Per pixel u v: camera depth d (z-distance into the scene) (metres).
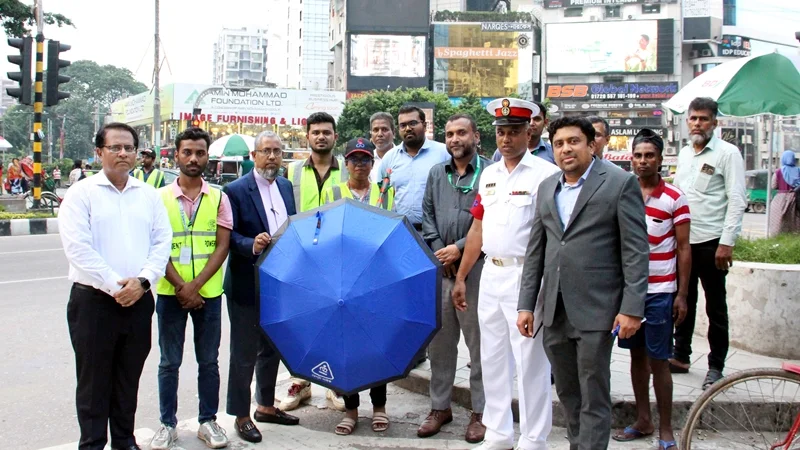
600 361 3.60
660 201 4.54
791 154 8.90
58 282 10.08
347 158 4.92
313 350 4.12
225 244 4.43
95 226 3.83
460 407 5.22
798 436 3.77
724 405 4.59
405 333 4.12
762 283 5.79
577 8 66.44
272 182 4.75
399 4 62.06
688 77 66.12
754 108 7.03
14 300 8.80
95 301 3.81
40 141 18.27
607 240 3.63
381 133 5.76
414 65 62.44
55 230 17.14
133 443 4.11
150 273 3.91
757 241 7.24
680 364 5.41
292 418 4.89
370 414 5.09
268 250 4.31
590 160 3.71
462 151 4.73
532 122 5.20
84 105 98.44
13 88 16.78
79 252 3.72
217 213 4.42
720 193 5.16
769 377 3.65
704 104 5.18
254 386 5.90
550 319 3.76
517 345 4.18
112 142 3.86
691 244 5.22
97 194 3.86
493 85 63.28
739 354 5.83
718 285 5.12
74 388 5.56
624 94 63.31
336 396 5.21
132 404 4.05
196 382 5.91
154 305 4.16
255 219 4.64
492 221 4.27
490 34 63.06
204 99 50.44
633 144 4.64
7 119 83.81
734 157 5.08
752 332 5.87
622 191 3.59
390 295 4.07
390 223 4.25
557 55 64.31
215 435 4.38
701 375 5.32
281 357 4.25
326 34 91.38
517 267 4.20
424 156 5.46
